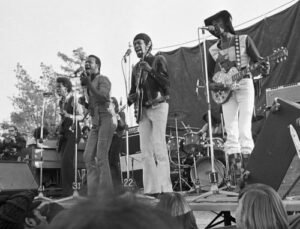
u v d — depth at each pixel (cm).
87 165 478
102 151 460
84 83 467
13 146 812
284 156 331
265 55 908
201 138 755
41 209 226
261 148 345
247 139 451
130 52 556
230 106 471
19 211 199
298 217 224
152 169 459
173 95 1055
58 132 632
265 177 340
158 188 450
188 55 1045
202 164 722
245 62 462
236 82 455
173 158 832
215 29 482
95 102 470
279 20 892
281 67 863
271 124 340
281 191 394
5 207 198
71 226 58
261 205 201
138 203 64
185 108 1034
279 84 860
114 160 616
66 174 592
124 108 607
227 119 472
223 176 688
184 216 266
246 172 351
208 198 382
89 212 59
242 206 206
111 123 466
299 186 388
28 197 206
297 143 311
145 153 459
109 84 471
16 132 835
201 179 720
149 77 453
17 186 417
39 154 697
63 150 610
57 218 63
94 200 63
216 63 496
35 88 2019
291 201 330
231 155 467
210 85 477
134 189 80
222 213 456
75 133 582
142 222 59
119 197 64
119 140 621
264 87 870
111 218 58
